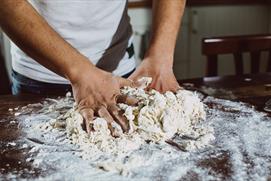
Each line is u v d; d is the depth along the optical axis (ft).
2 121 2.71
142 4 6.44
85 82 2.54
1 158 2.21
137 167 2.07
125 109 2.44
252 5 7.16
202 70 7.27
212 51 4.01
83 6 3.18
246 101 3.01
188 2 6.72
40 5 3.12
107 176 2.00
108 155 2.20
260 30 7.39
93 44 3.38
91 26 3.30
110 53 3.50
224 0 6.92
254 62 4.20
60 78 3.33
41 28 2.60
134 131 2.39
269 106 2.88
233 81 3.48
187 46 7.04
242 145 2.31
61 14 3.15
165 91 2.77
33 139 2.43
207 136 2.37
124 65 3.65
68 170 2.06
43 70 3.32
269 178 1.97
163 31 3.15
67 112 2.63
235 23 7.16
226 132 2.47
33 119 2.74
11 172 2.06
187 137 2.42
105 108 2.47
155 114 2.42
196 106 2.61
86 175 2.02
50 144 2.36
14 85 3.59
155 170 2.04
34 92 3.39
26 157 2.22
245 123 2.60
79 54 2.65
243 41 4.08
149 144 2.33
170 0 3.27
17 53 3.42
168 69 2.98
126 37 3.64
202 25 6.97
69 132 2.44
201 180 1.96
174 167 2.07
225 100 3.02
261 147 2.28
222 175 2.00
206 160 2.14
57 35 2.65
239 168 2.06
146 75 2.95
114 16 3.42
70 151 2.27
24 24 2.58
